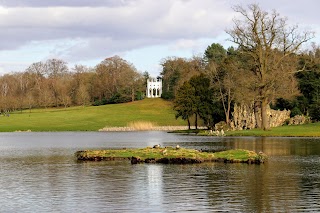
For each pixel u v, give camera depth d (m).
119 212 28.31
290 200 31.25
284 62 116.00
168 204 30.28
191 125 176.50
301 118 125.75
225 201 31.05
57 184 37.75
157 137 109.44
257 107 120.88
